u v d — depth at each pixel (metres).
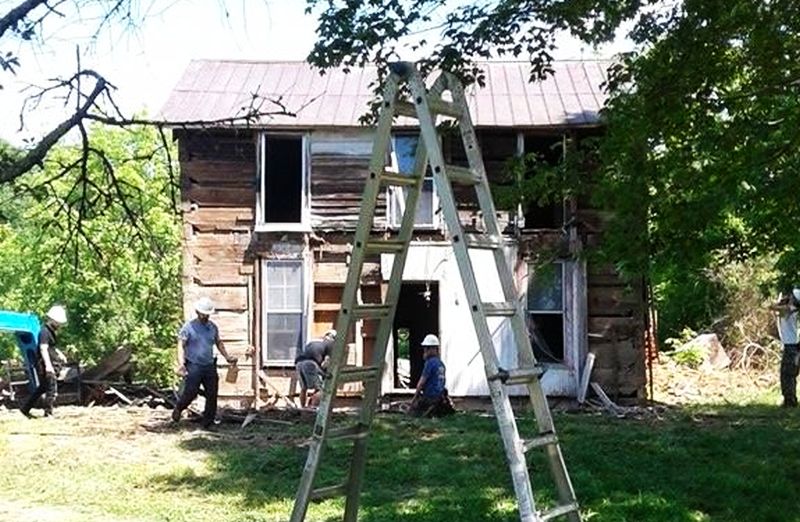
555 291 20.31
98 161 6.91
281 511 9.74
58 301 28.80
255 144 20.64
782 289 11.95
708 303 27.05
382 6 9.92
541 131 20.19
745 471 11.22
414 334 23.92
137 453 12.94
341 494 6.91
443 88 6.69
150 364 29.06
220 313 20.59
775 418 16.44
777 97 10.16
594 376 20.22
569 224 19.95
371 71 22.47
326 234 20.64
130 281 18.73
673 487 10.29
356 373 6.66
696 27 10.03
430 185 20.42
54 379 17.00
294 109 20.56
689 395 21.03
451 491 10.30
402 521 8.98
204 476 11.43
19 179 6.05
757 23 9.77
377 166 6.41
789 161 9.75
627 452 12.49
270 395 20.33
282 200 21.23
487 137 20.41
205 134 19.62
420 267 20.34
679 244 10.41
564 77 22.17
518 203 12.02
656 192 10.46
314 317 20.62
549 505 9.41
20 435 14.29
